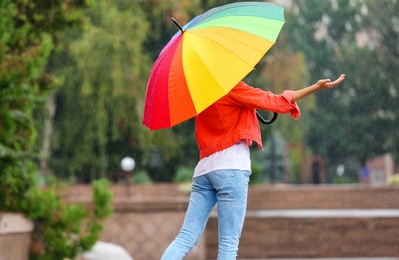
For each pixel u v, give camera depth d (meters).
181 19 60.94
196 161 66.94
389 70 109.50
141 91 54.56
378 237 35.97
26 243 20.59
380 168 145.50
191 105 10.80
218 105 11.12
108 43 52.69
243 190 11.13
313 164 121.81
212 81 10.75
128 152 64.12
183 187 47.78
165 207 33.66
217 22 11.20
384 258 35.12
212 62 10.85
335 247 35.94
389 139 110.69
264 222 36.44
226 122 11.16
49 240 20.77
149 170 65.56
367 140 111.75
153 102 11.23
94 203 21.50
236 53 10.84
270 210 47.59
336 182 105.25
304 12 119.75
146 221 33.62
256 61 10.75
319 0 119.44
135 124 55.22
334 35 119.62
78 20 20.83
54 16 20.48
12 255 19.17
